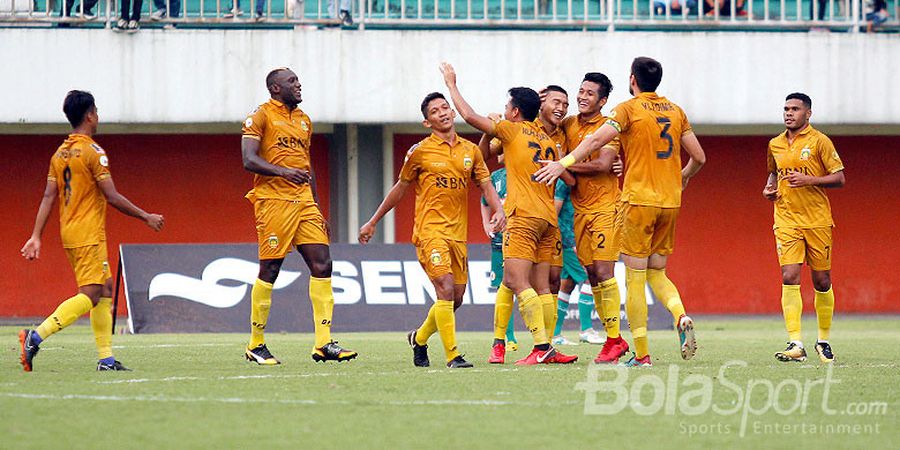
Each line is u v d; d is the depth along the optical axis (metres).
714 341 46.84
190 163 74.06
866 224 77.12
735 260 76.88
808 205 35.00
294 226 33.53
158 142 73.81
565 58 69.00
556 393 25.03
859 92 70.06
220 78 67.56
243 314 55.22
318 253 34.06
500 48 68.75
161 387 26.11
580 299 45.28
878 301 77.12
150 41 67.25
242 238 74.44
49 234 73.00
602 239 32.66
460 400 23.86
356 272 56.69
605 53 69.06
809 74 70.00
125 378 28.31
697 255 76.75
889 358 36.44
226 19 67.38
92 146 30.28
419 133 74.44
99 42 67.06
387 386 26.39
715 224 76.88
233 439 19.20
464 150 32.12
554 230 33.62
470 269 57.44
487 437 19.48
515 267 32.62
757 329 58.75
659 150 30.61
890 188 77.19
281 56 67.81
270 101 33.53
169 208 73.94
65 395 24.50
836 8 73.88
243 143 32.91
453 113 32.25
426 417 21.55
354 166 72.25
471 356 37.44
